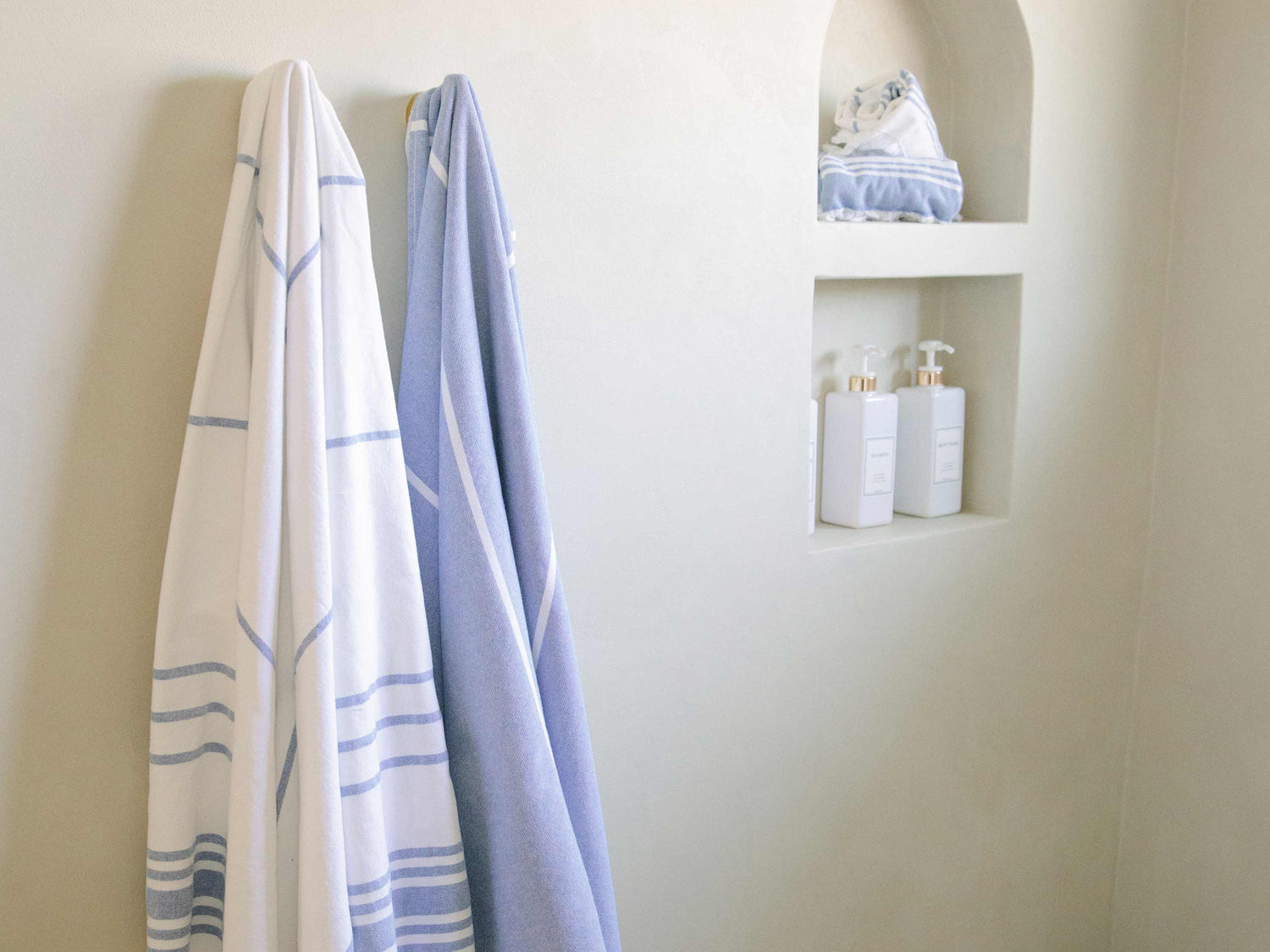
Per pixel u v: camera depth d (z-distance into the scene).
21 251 0.75
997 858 1.48
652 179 1.03
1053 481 1.44
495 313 0.87
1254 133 1.37
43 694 0.79
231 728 0.80
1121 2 1.37
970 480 1.46
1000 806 1.47
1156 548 1.55
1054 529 1.45
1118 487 1.51
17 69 0.73
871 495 1.34
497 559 0.84
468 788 0.88
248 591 0.76
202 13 0.79
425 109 0.86
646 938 1.15
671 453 1.08
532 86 0.94
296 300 0.76
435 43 0.89
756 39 1.07
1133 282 1.46
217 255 0.81
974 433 1.44
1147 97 1.42
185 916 0.80
